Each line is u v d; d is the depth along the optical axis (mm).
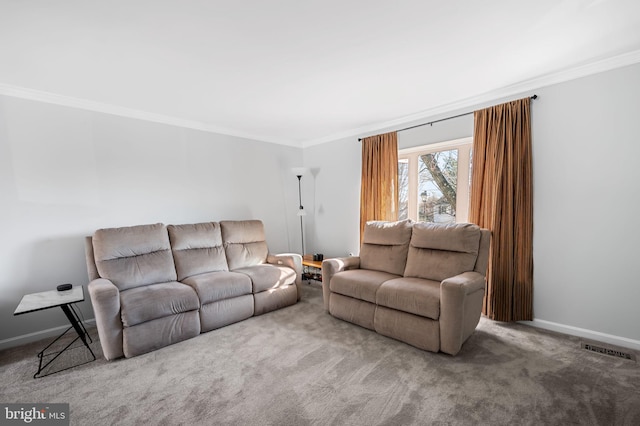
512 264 2785
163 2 1527
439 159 3484
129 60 2160
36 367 2154
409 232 3121
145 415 1629
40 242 2717
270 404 1704
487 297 2918
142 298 2365
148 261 2881
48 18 1634
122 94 2824
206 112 3410
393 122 3789
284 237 4879
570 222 2537
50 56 2068
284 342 2492
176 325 2494
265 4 1569
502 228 2828
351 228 4398
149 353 2332
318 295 3855
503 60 2271
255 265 3670
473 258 2621
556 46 2072
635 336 2277
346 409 1651
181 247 3201
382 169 3842
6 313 2551
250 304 3035
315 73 2439
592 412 1590
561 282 2596
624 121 2270
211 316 2732
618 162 2307
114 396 1802
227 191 4129
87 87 2635
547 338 2482
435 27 1821
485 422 1531
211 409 1670
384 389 1825
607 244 2375
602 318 2414
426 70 2422
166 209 3545
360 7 1613
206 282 2803
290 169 4926
